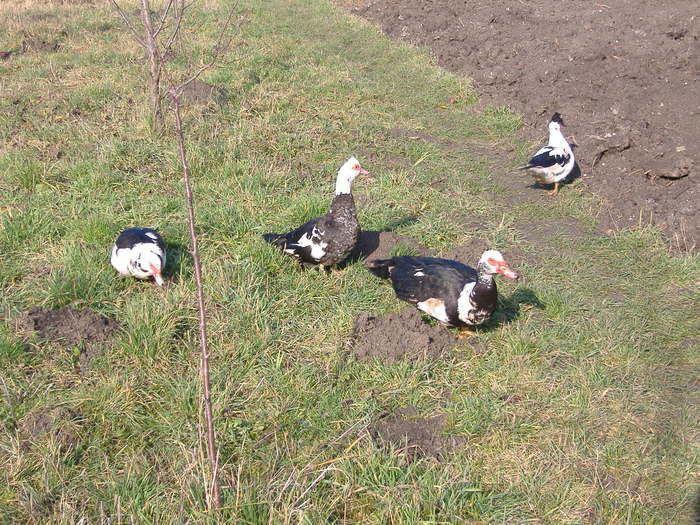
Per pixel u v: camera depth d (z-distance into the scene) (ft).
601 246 13.39
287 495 8.18
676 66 19.39
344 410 9.50
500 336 10.88
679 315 11.48
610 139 16.55
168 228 12.91
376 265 11.67
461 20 27.55
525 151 17.30
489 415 9.43
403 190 14.83
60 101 18.66
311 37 27.94
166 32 25.63
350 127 18.02
